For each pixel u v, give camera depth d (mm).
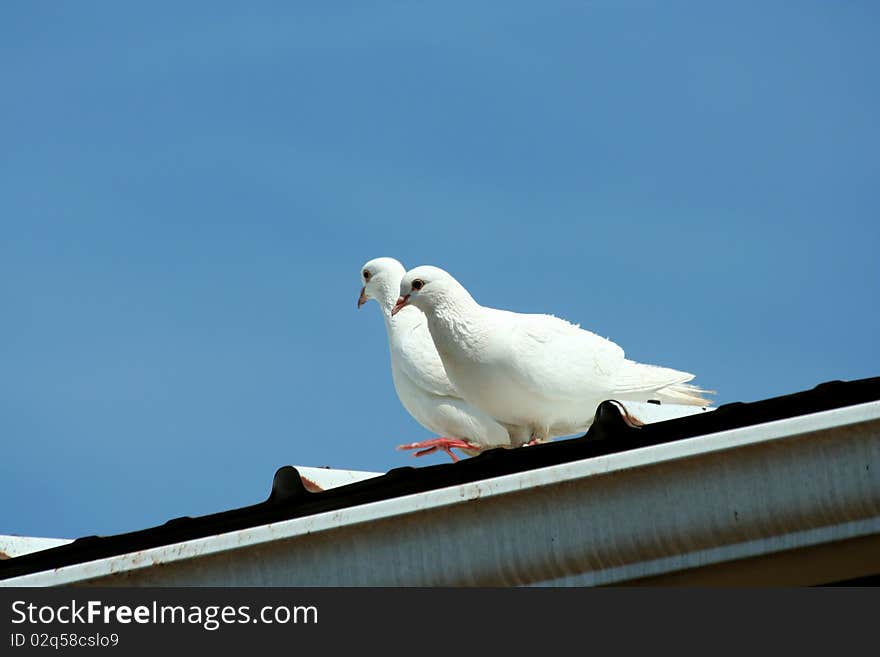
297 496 9398
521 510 8867
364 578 8992
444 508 8844
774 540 8812
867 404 8664
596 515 8836
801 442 8750
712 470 8797
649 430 8961
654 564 8844
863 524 8742
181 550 9148
